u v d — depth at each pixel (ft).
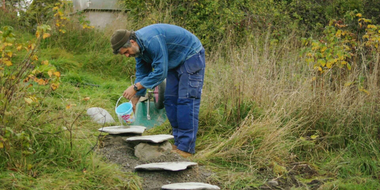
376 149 16.65
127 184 11.91
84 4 33.99
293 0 34.99
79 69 25.52
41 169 11.82
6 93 12.26
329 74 19.97
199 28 31.73
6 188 10.53
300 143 16.67
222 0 32.91
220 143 15.89
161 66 13.91
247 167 14.74
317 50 19.51
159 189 12.03
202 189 11.59
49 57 25.31
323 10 35.50
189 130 14.80
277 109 17.88
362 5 34.88
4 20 28.76
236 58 22.22
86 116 17.15
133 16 31.32
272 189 13.37
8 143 11.41
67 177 11.59
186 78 14.52
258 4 32.94
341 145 17.21
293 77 20.17
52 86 13.04
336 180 14.26
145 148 13.74
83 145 13.50
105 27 30.09
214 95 18.65
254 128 16.15
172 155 13.87
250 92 18.69
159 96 16.70
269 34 27.55
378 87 18.81
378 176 15.14
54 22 28.09
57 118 13.38
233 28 30.81
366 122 17.66
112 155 13.75
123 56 27.02
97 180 11.87
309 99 18.33
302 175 14.69
